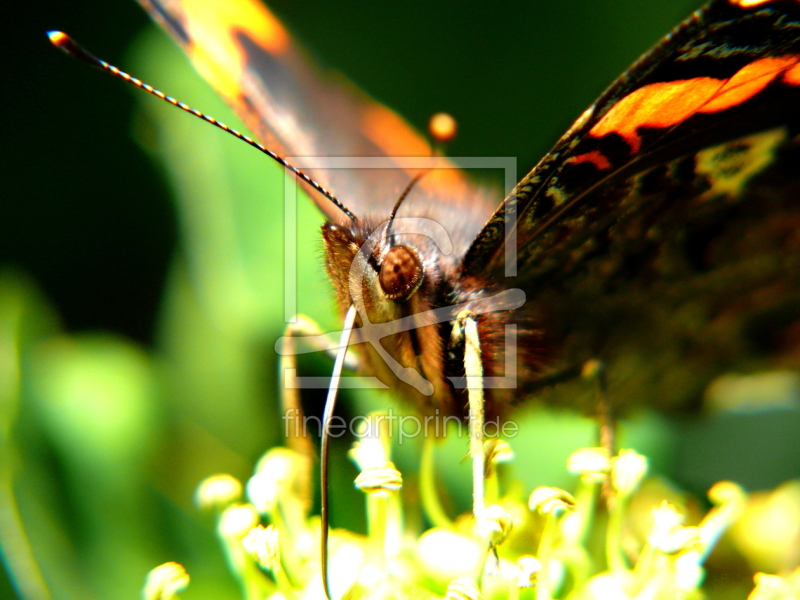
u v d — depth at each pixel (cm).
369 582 10
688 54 10
